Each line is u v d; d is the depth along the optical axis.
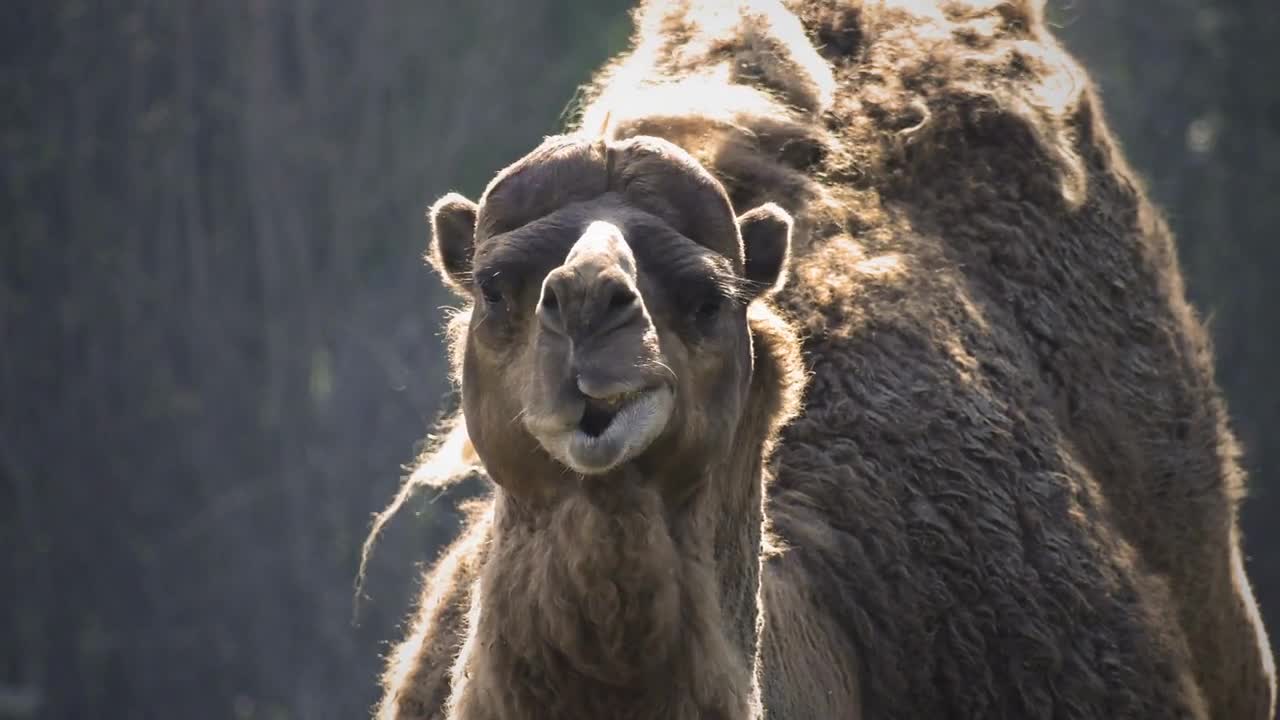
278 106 112.31
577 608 15.93
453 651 20.64
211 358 110.56
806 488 21.12
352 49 113.12
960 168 24.22
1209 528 24.89
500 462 16.28
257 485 107.62
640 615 15.91
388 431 104.94
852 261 22.45
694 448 16.20
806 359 21.77
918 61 24.69
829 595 20.56
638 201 16.53
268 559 105.25
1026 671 21.06
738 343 16.73
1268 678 26.86
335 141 112.38
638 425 15.23
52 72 111.62
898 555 21.05
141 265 111.81
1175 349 24.98
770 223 17.95
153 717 106.25
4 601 108.50
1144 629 21.78
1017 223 24.17
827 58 24.80
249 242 112.19
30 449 110.06
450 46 113.31
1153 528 24.36
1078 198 24.61
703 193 16.70
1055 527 21.81
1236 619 25.66
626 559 15.85
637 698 16.19
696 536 16.50
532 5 113.69
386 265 111.88
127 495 109.38
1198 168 101.94
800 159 22.86
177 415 110.19
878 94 24.25
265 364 110.00
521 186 16.69
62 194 111.81
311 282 110.94
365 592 96.81
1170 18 103.38
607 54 112.00
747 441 17.64
